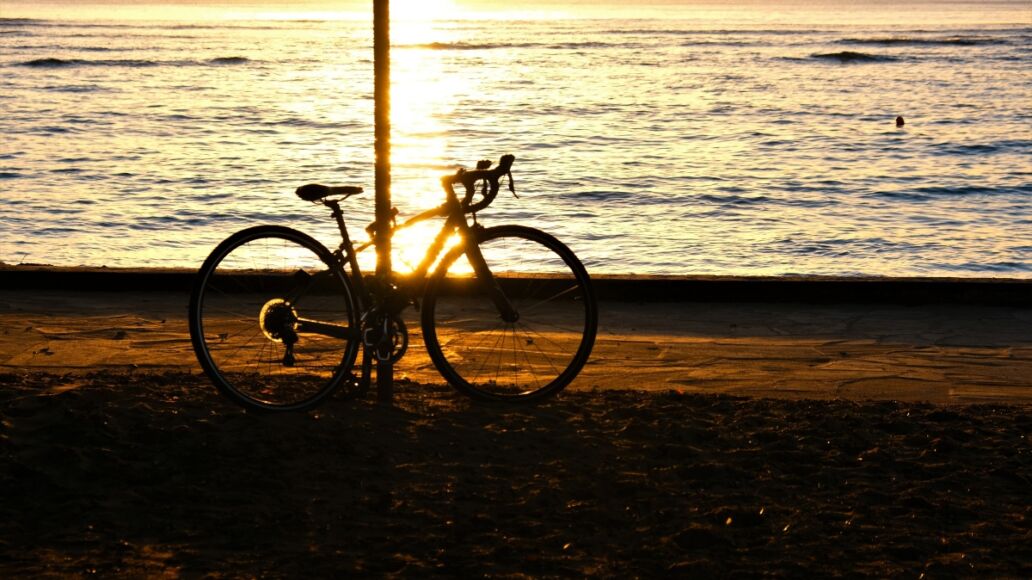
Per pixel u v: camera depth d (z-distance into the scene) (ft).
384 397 16.42
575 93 154.92
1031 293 25.73
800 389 19.06
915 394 18.80
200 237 56.59
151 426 14.90
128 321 23.27
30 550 11.71
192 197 67.82
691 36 363.56
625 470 14.21
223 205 65.05
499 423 15.84
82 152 88.33
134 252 52.80
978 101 144.36
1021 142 101.40
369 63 223.92
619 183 75.72
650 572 11.42
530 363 20.52
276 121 115.03
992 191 74.43
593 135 106.32
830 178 79.66
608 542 12.14
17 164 80.74
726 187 74.90
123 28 409.49
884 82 177.68
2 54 239.50
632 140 102.63
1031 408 17.34
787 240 57.36
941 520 12.84
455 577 11.23
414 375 19.40
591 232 59.16
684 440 15.33
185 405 15.88
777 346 22.21
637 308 25.58
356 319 16.08
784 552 11.91
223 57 239.30
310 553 11.71
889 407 17.13
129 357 20.31
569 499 13.29
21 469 13.53
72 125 108.17
